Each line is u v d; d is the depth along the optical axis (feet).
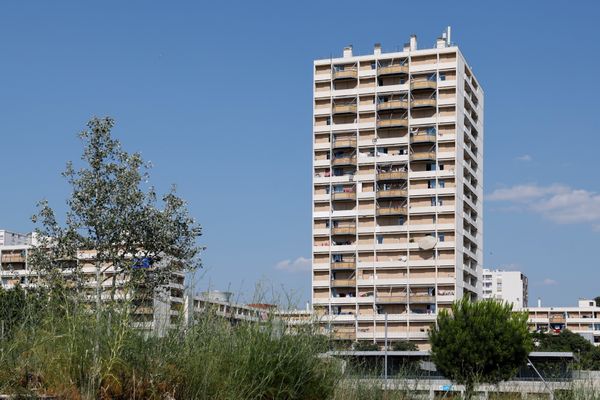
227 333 29.81
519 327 129.39
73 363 24.68
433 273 330.95
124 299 26.99
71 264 94.17
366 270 338.54
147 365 26.09
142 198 98.37
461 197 342.03
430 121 340.39
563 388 39.81
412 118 342.64
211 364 27.53
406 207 336.70
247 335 29.73
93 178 97.25
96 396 24.38
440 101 340.80
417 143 340.18
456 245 331.57
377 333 331.16
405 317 329.31
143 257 89.71
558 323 524.93
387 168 342.85
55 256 94.07
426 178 337.31
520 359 128.57
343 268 338.75
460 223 339.77
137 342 26.32
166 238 96.12
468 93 358.23
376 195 341.00
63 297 26.86
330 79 353.51
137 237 95.91
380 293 334.85
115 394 24.95
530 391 44.42
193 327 29.09
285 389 29.12
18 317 25.90
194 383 27.09
